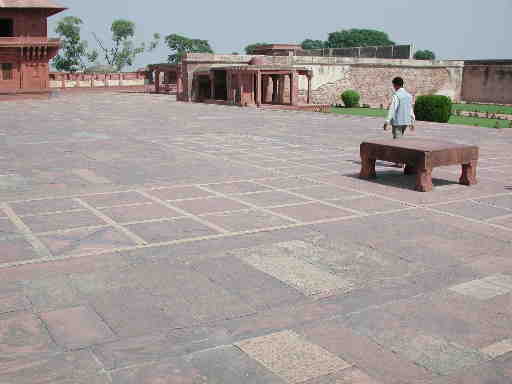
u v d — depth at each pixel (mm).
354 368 2828
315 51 45844
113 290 3770
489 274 4238
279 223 5574
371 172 8164
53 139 12641
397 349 3037
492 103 39156
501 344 3119
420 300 3715
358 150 11453
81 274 4055
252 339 3113
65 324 3242
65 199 6453
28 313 3375
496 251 4812
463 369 2842
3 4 37188
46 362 2812
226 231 5242
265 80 33781
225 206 6250
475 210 6301
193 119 19734
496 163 10180
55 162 9250
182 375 2723
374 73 38656
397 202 6648
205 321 3328
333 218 5824
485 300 3730
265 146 11992
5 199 6391
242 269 4230
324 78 36719
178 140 12867
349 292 3832
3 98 36312
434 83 40781
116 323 3271
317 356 2939
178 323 3293
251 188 7309
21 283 3854
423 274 4215
